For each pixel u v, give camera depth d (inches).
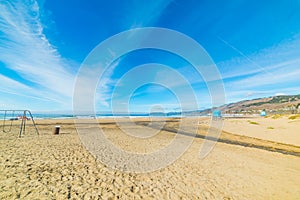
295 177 243.8
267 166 293.9
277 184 215.6
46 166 210.8
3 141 362.9
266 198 176.6
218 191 184.5
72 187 161.0
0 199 126.3
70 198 140.0
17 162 215.2
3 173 175.6
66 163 230.7
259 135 674.8
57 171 197.8
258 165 296.8
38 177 175.0
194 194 172.6
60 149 312.5
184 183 199.2
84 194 150.1
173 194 168.9
